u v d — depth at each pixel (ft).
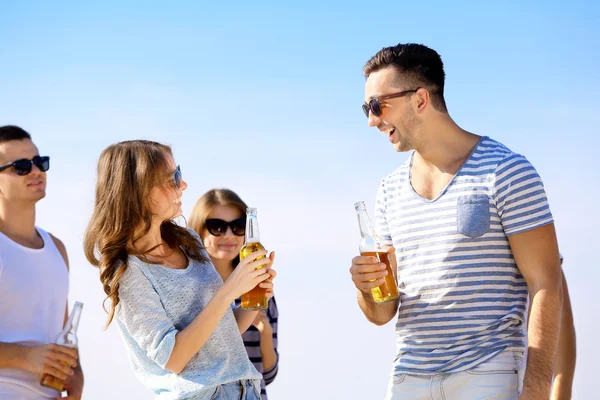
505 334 10.75
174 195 10.20
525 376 10.34
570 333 12.00
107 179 10.07
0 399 11.71
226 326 10.16
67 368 11.92
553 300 10.45
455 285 10.89
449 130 11.37
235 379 9.95
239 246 16.48
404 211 11.47
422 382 11.07
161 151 10.19
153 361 9.99
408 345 11.33
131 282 9.80
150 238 10.19
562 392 11.91
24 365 11.68
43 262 12.75
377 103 11.57
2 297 12.17
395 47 11.68
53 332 12.80
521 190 10.61
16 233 12.64
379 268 11.03
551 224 10.64
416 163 11.64
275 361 15.99
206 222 16.39
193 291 10.11
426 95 11.37
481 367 10.66
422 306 11.16
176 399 9.65
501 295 10.78
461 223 10.85
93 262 10.23
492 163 10.87
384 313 11.74
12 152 12.66
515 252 10.73
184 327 10.00
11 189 12.55
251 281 9.75
